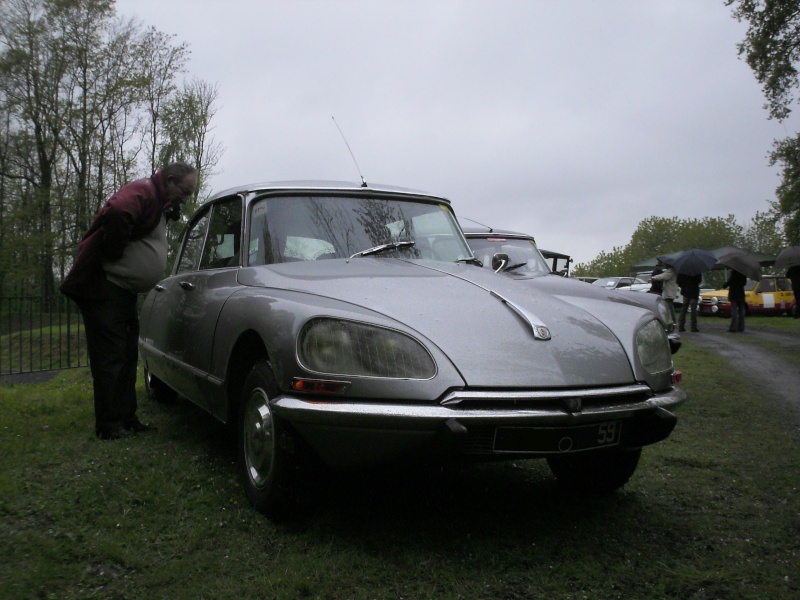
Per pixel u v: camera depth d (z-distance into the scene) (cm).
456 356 266
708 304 2553
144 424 468
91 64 2422
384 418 251
